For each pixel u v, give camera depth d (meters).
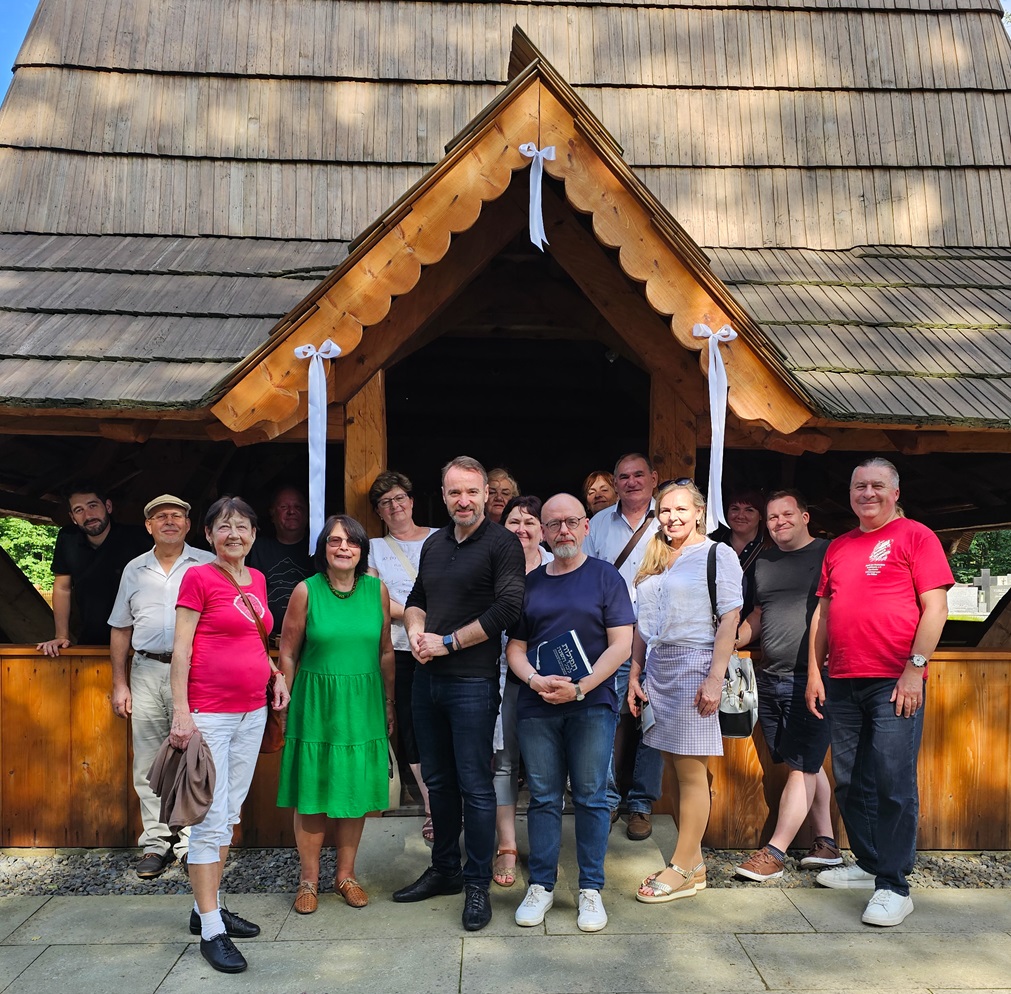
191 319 5.73
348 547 4.27
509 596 4.10
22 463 8.61
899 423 4.99
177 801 3.79
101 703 5.29
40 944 4.10
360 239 4.70
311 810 4.28
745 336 4.79
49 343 5.35
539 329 7.11
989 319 6.14
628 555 5.07
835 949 4.00
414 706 4.40
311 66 7.60
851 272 6.81
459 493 4.16
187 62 7.53
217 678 3.97
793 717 4.81
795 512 4.91
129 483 8.70
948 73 7.88
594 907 4.16
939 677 5.29
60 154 7.17
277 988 3.70
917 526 4.31
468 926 4.13
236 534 4.08
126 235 6.96
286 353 4.75
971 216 7.42
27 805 5.28
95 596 5.59
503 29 7.81
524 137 4.68
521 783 5.92
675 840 5.14
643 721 4.55
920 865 5.12
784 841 4.77
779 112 7.66
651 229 4.74
